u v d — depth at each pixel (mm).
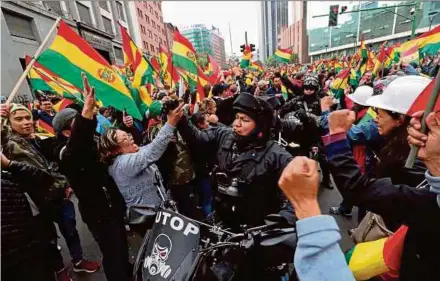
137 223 1941
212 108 3320
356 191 939
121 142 1998
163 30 62188
